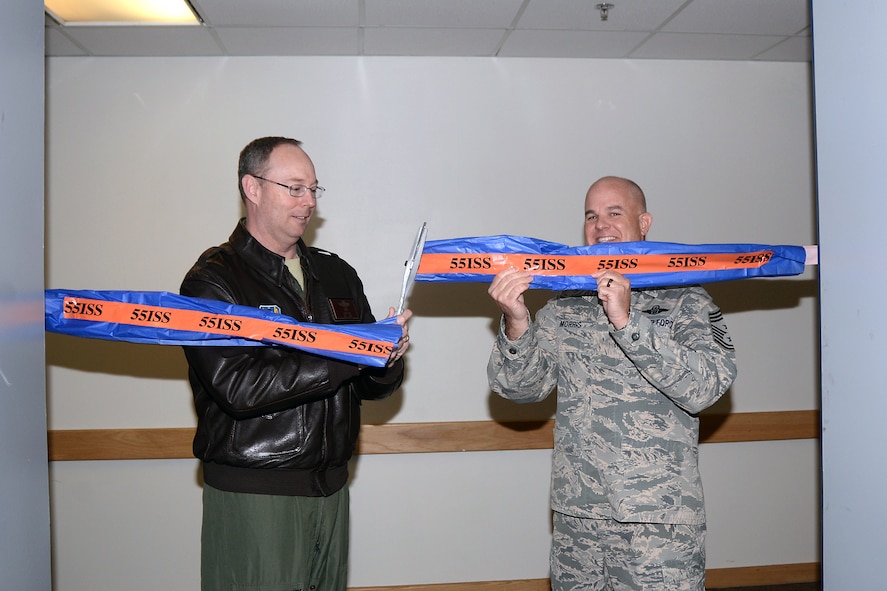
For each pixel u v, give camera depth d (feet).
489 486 11.30
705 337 6.29
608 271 5.95
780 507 11.75
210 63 10.80
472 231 11.12
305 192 6.49
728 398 11.64
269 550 6.09
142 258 10.73
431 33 10.03
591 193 7.22
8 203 4.06
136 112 10.72
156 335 6.16
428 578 11.23
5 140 4.02
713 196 11.48
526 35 10.16
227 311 6.16
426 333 11.17
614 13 9.40
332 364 5.96
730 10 9.37
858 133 4.93
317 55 10.89
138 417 10.83
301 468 6.19
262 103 10.87
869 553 4.94
